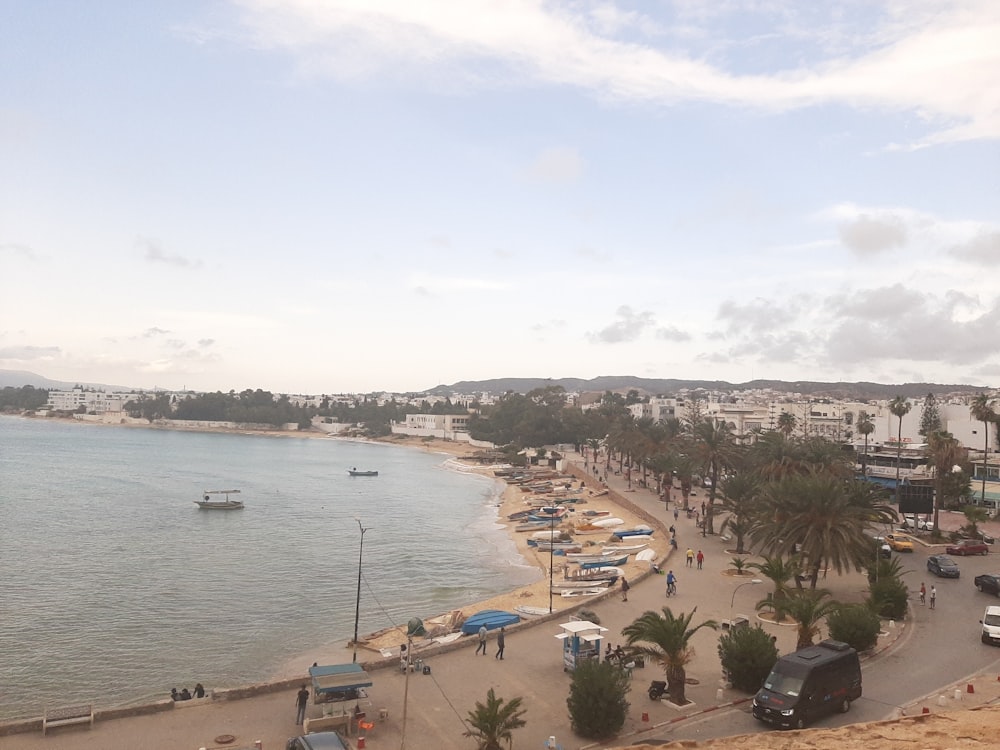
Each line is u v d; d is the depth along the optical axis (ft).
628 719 110.01
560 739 104.22
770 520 192.85
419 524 380.37
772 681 106.93
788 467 258.78
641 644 150.10
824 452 263.70
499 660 140.46
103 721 109.50
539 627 164.86
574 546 305.12
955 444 276.62
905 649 141.28
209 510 402.31
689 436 456.04
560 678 130.52
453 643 147.23
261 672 159.94
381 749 101.40
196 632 187.93
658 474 449.89
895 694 116.26
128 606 210.59
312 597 225.97
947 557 221.46
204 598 221.25
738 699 117.39
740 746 84.07
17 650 171.22
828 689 106.42
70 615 200.23
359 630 192.54
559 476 606.55
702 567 234.99
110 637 182.39
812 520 180.55
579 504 447.01
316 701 109.40
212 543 310.24
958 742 78.07
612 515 398.01
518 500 477.77
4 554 276.21
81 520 358.43
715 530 312.09
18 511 378.73
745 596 195.52
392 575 260.01
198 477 571.69
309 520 380.99
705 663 137.39
